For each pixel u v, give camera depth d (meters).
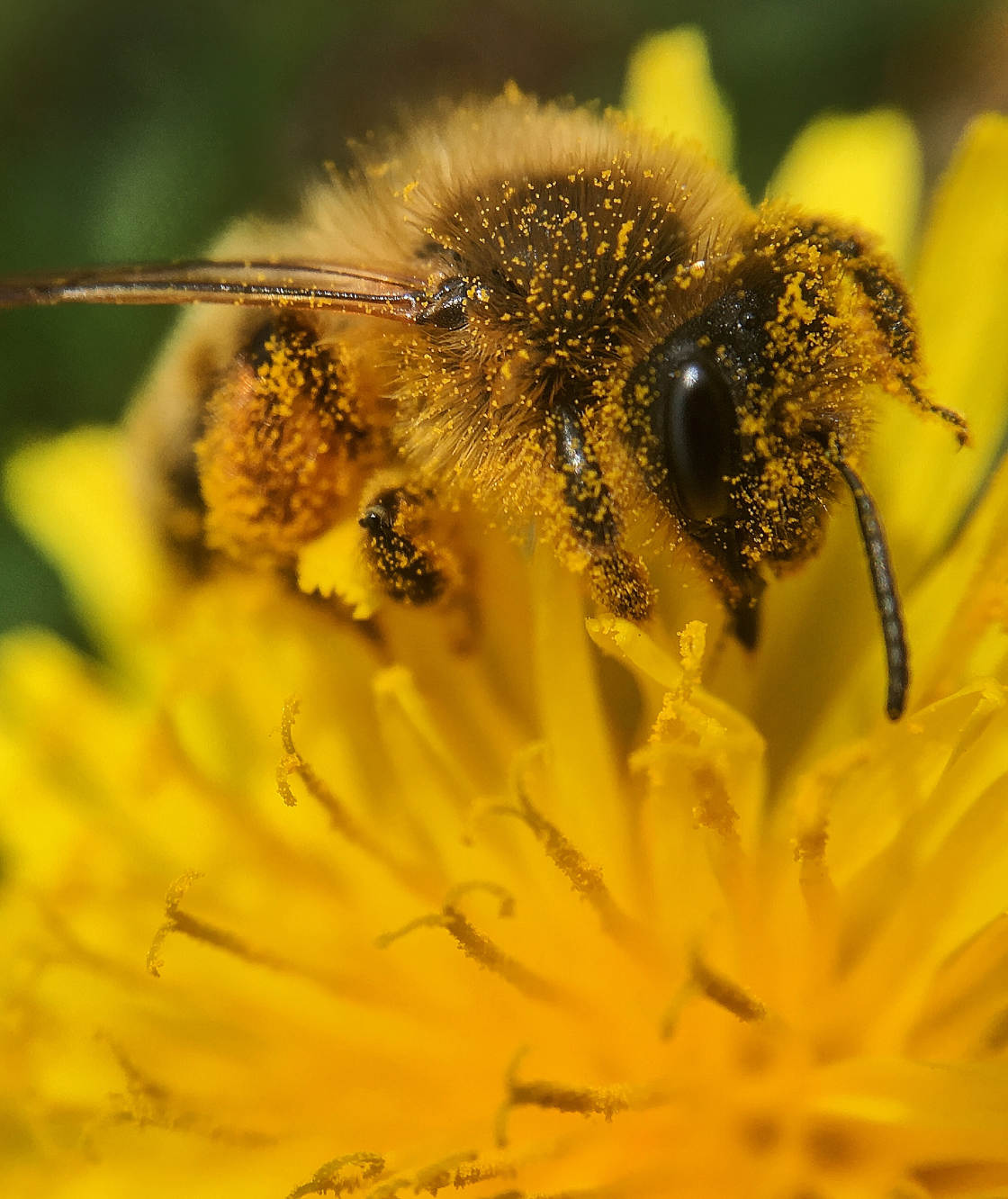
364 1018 0.05
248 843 0.05
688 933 0.05
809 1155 0.05
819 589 0.05
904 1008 0.05
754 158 0.06
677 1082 0.05
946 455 0.05
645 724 0.05
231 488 0.05
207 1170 0.05
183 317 0.05
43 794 0.05
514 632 0.05
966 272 0.05
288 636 0.05
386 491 0.05
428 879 0.05
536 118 0.05
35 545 0.06
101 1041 0.05
